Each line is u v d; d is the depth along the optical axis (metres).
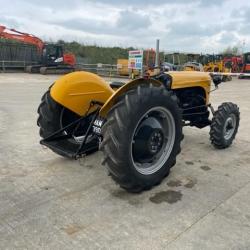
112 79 21.62
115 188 3.50
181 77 4.71
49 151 4.61
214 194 3.44
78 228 2.75
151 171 3.45
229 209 3.13
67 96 3.81
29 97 10.39
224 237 2.68
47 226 2.77
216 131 4.81
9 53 25.88
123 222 2.86
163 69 5.02
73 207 3.09
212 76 5.49
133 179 3.22
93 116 3.87
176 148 3.66
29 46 26.64
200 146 5.12
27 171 3.90
